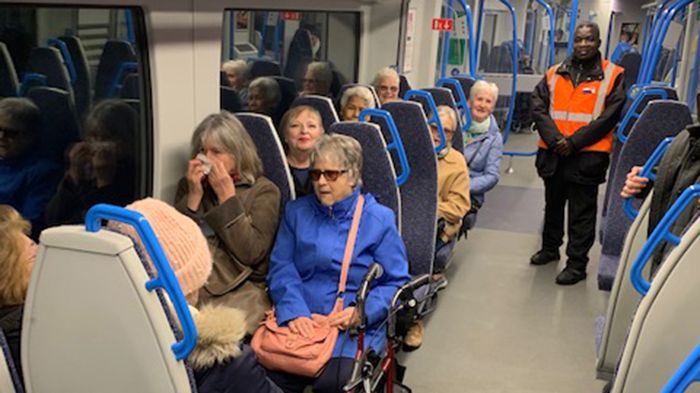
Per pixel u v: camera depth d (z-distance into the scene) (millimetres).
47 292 1223
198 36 2496
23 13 1895
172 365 1201
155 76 2320
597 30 3801
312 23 4137
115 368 1234
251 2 2922
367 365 1992
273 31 3594
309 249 2391
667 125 3205
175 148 2467
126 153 2352
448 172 3473
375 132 2691
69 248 1175
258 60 3445
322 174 2352
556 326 3518
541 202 6062
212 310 1468
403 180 2898
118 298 1175
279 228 2498
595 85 3795
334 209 2404
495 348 3254
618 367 1660
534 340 3355
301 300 2320
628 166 3316
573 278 4051
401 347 3158
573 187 3969
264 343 2199
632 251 2146
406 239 3115
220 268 2373
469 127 4293
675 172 2025
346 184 2383
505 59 9141
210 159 2355
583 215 3986
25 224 1473
